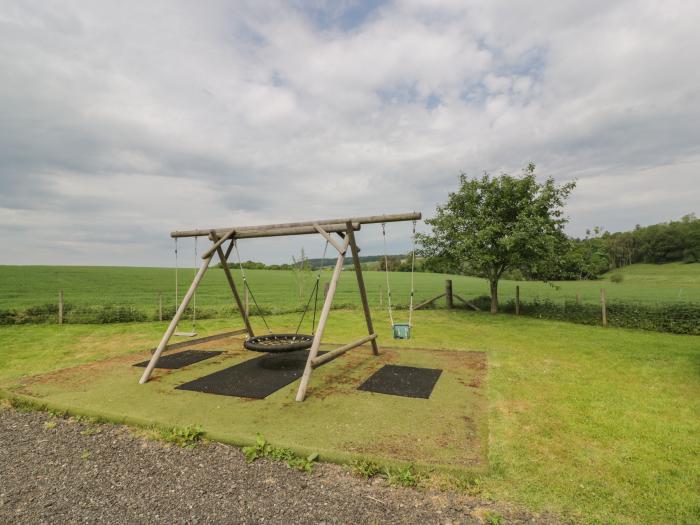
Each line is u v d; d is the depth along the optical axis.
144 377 5.35
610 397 4.56
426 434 3.52
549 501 2.51
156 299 18.22
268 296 20.53
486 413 4.05
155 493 2.69
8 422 4.09
